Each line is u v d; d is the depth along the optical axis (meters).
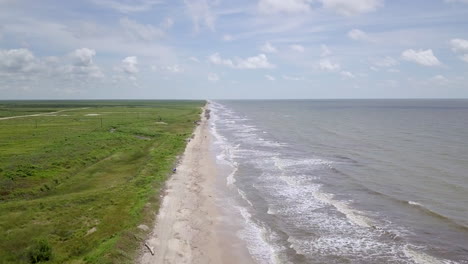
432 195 33.06
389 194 33.59
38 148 55.28
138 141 65.62
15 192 33.41
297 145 65.00
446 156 51.44
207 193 34.97
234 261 21.55
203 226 26.72
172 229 25.59
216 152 57.56
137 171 42.19
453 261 20.98
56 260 19.80
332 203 31.47
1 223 25.39
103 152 52.78
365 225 26.56
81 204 29.70
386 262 21.06
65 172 40.88
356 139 71.31
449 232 24.97
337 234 25.17
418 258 21.41
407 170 43.03
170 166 44.53
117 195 31.83
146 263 20.48
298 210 30.11
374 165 46.16
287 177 40.78
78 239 22.75
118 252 20.41
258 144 66.62
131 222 25.19
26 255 20.20
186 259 21.47
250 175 42.06
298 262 21.33
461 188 35.12
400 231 25.27
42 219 26.33
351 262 21.16
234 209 30.58
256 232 25.81
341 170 43.72
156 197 31.77
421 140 68.31
